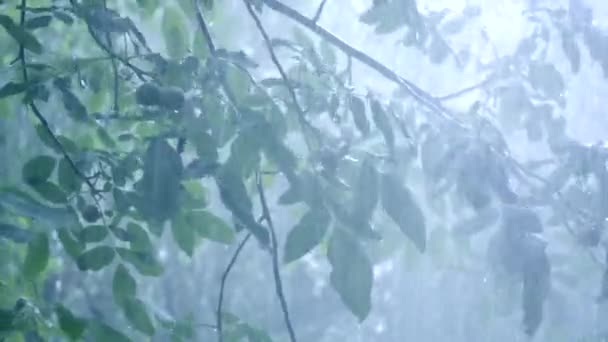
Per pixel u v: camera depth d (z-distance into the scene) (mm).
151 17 3766
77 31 3998
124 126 3266
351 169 2518
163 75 2857
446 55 3232
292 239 2398
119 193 2893
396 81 3115
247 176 2621
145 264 3055
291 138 3023
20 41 3064
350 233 2387
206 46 3062
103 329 3016
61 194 2922
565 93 3520
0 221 2656
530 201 2852
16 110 3922
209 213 2879
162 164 2309
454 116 2898
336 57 3344
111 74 3180
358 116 2680
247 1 3145
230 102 2693
